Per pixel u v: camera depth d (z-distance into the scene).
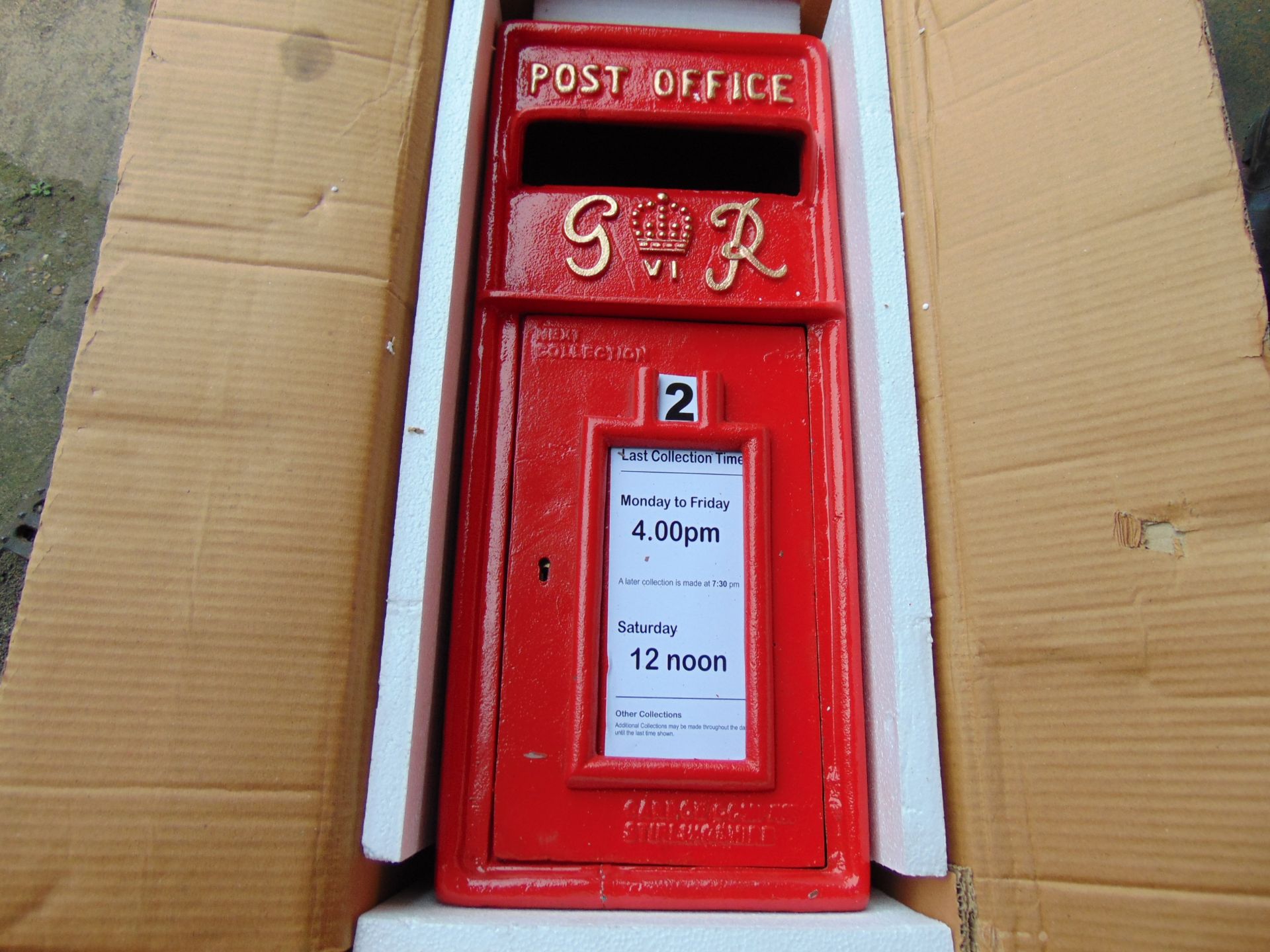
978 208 0.87
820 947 0.72
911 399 0.85
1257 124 1.40
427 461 0.81
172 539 0.73
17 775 0.67
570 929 0.71
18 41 1.54
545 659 0.85
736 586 0.88
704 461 0.92
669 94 1.03
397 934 0.70
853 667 0.86
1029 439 0.79
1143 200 0.80
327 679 0.72
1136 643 0.71
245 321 0.79
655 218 0.99
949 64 0.93
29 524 1.30
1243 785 0.67
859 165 0.94
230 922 0.66
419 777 0.78
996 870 0.71
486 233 0.97
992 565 0.77
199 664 0.71
